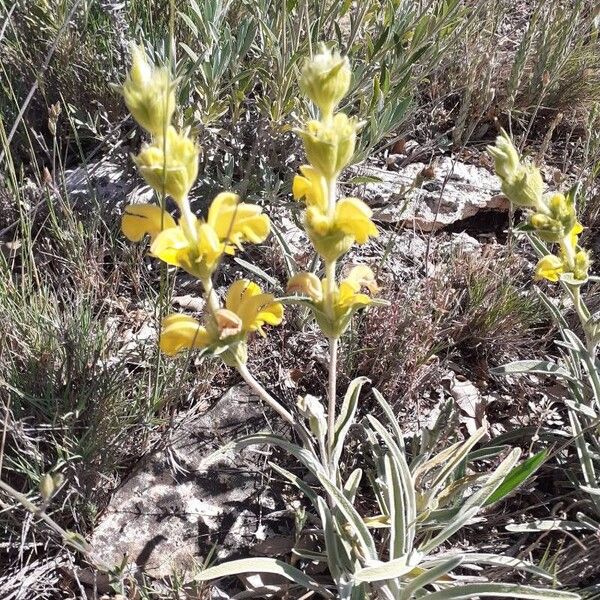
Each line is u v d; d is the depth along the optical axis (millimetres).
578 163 647
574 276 356
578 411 420
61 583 367
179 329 266
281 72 510
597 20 677
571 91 681
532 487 408
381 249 554
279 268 521
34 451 372
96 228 507
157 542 385
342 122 255
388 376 458
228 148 550
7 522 368
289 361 475
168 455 417
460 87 679
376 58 537
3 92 596
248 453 425
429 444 388
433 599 308
